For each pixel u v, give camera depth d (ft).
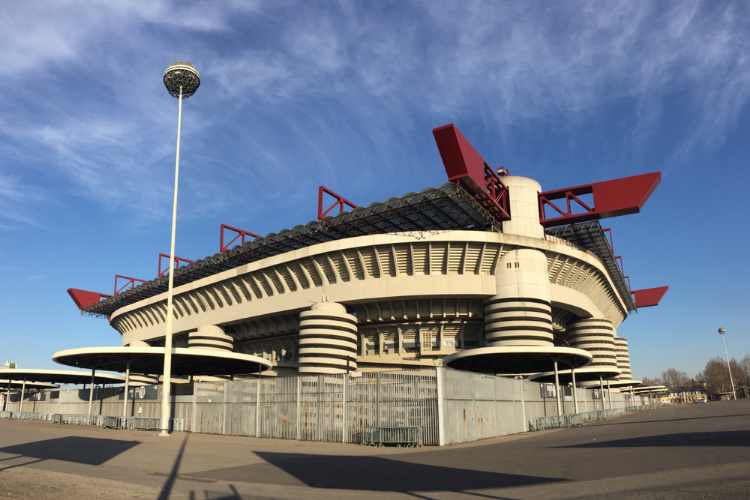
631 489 41.16
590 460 61.26
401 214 199.52
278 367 228.84
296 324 239.30
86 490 45.32
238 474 57.11
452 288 200.44
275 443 99.09
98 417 160.45
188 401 135.23
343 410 104.63
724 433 87.25
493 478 51.31
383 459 70.90
